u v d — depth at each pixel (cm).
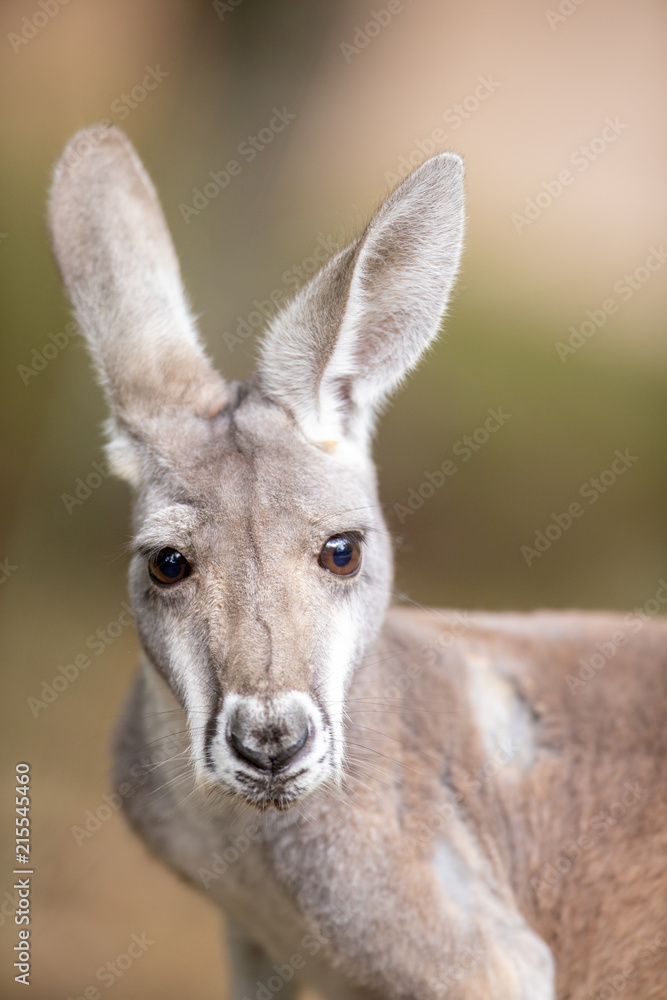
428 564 2328
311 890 942
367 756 964
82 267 1017
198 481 912
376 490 1029
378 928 930
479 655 1103
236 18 2458
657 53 3105
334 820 938
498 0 3094
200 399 981
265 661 826
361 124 2797
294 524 895
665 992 1030
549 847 1067
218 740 828
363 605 931
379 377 1004
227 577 870
